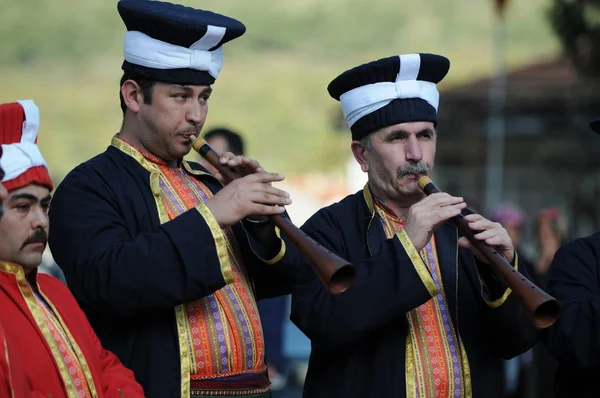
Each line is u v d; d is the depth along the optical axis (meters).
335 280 9.24
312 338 10.28
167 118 9.96
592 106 43.47
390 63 10.60
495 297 10.30
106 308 9.45
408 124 10.59
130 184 9.94
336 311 10.00
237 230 10.20
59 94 168.12
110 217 9.70
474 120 45.75
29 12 195.38
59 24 194.38
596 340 10.45
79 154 142.25
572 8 27.45
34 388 8.61
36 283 9.02
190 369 9.62
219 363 9.72
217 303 9.84
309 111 169.75
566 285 10.86
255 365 10.00
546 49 168.00
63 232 9.67
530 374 19.22
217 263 9.41
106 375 9.18
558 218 21.38
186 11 10.08
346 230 10.70
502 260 9.84
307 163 147.25
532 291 9.46
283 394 21.42
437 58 10.73
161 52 9.88
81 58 186.75
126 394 9.04
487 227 10.02
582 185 44.50
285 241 10.17
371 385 10.25
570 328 10.52
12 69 183.25
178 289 9.31
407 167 10.57
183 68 9.92
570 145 45.03
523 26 181.62
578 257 10.98
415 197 10.69
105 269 9.36
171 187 10.11
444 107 45.78
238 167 9.97
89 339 9.20
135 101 10.09
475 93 45.12
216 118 163.62
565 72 44.75
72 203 9.73
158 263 9.29
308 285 10.38
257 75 188.50
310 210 61.22
